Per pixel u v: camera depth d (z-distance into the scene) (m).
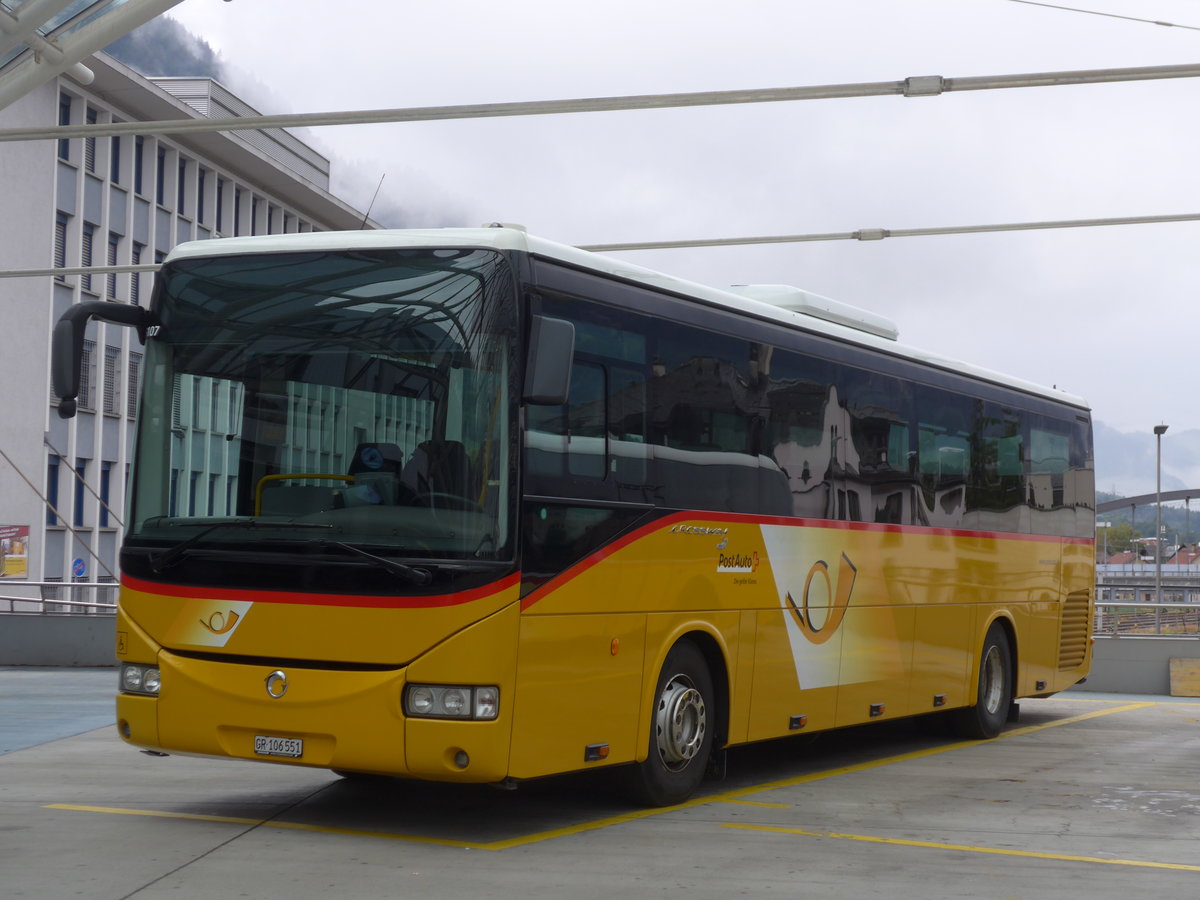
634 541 9.83
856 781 12.11
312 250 9.27
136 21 12.96
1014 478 16.14
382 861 8.17
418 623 8.53
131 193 50.44
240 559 8.95
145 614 9.21
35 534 45.94
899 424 13.73
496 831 9.26
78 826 9.16
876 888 7.76
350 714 8.59
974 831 9.68
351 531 8.75
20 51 14.05
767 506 11.48
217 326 9.33
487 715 8.54
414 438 8.79
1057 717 18.50
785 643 11.68
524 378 8.82
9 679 21.42
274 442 9.05
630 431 9.89
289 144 60.47
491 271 8.90
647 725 10.01
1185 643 22.56
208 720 8.96
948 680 14.61
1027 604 16.38
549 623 8.99
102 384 48.62
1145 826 10.02
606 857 8.45
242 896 7.21
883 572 13.29
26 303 45.81
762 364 11.56
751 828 9.55
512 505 8.71
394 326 8.97
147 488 9.34
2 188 44.91
